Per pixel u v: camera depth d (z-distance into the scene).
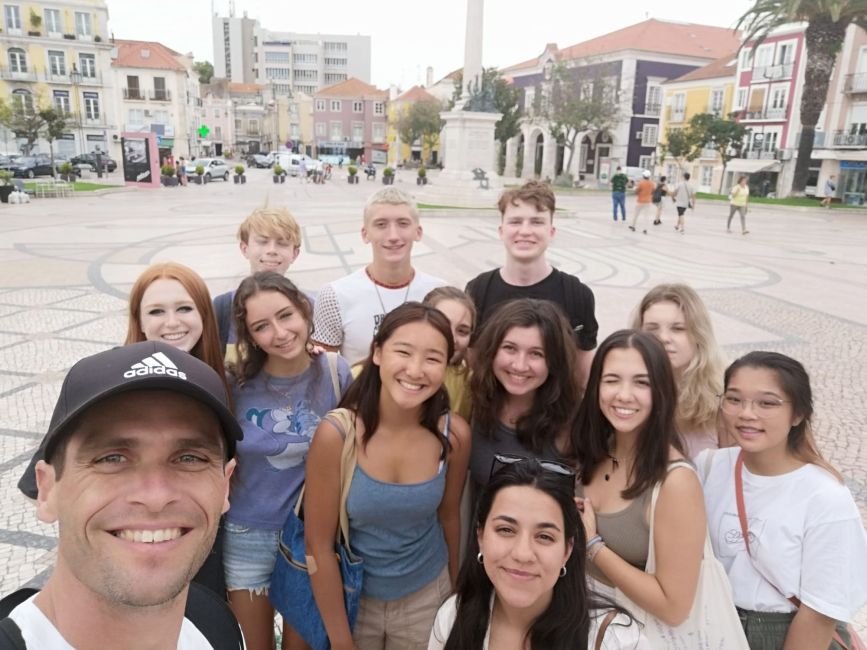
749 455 2.03
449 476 2.21
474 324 2.60
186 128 53.34
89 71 45.41
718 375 2.50
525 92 55.62
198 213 20.61
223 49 117.00
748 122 38.34
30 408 5.23
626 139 45.97
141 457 1.04
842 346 7.54
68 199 25.12
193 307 2.31
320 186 38.38
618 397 1.94
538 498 1.62
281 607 2.15
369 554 2.13
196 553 1.08
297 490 2.29
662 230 19.14
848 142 32.81
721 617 1.85
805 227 21.58
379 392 2.04
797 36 35.06
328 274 10.94
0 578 3.14
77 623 1.04
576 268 12.20
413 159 74.94
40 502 1.09
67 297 9.06
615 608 1.77
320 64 111.81
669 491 1.87
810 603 1.82
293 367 2.37
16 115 35.22
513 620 1.76
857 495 4.09
